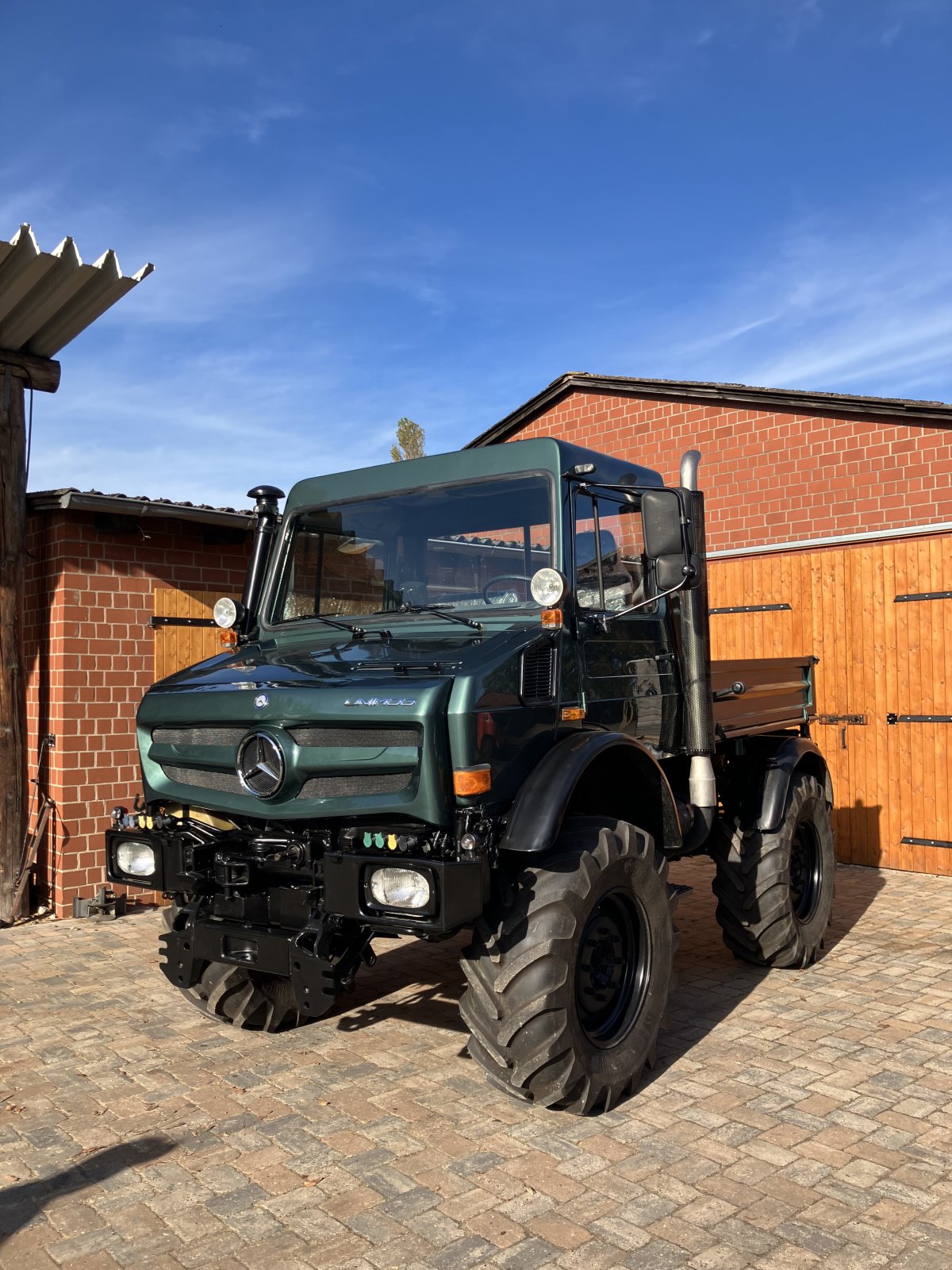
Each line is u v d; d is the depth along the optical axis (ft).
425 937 11.58
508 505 14.83
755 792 19.03
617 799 15.11
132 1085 13.84
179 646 25.73
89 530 24.27
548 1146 11.88
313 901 12.48
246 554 27.27
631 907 13.85
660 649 16.53
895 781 29.19
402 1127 12.42
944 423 29.86
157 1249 9.80
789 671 21.59
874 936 21.91
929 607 28.58
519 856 12.69
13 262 19.24
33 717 24.89
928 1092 13.52
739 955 19.21
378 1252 9.73
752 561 32.24
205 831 13.87
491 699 12.14
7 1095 13.56
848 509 32.19
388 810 11.79
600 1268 9.43
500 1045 11.98
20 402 23.45
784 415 33.94
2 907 23.03
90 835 24.07
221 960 13.23
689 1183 11.02
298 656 14.57
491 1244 9.84
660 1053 14.98
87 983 18.66
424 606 15.29
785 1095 13.43
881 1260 9.58
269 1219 10.32
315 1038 15.69
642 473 16.99
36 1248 9.87
